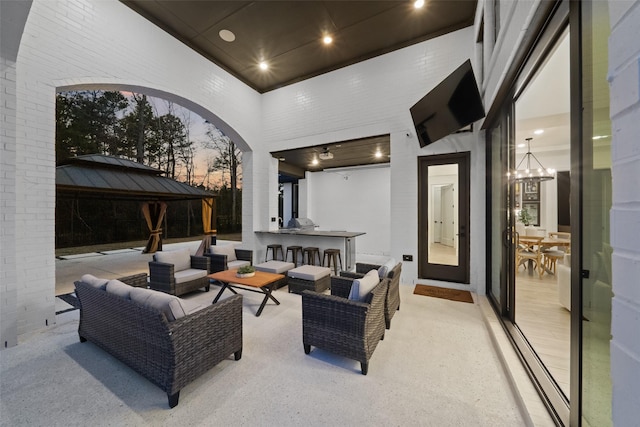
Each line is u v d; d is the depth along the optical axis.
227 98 5.02
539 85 2.99
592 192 1.23
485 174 3.68
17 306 2.56
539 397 1.64
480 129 3.58
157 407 1.66
